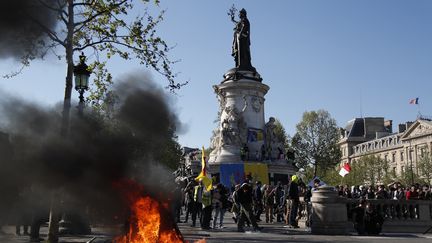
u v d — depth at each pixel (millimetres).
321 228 17344
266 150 42000
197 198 20422
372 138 137500
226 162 40188
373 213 17531
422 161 89500
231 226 20969
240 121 41688
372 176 95750
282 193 24359
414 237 16234
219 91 43625
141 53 16250
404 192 25781
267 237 15516
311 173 88688
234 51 45500
